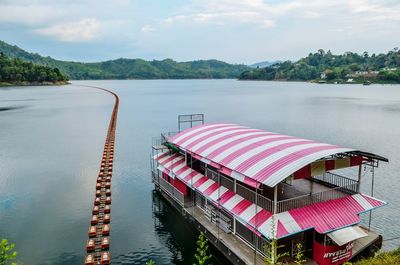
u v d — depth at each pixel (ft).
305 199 102.12
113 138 320.29
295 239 97.09
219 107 584.40
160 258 115.34
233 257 101.76
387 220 139.54
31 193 179.22
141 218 146.92
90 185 192.13
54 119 454.81
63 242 125.90
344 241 89.86
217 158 118.73
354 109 513.45
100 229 133.59
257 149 115.55
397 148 256.73
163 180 165.37
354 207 102.22
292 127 358.64
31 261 113.09
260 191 108.27
